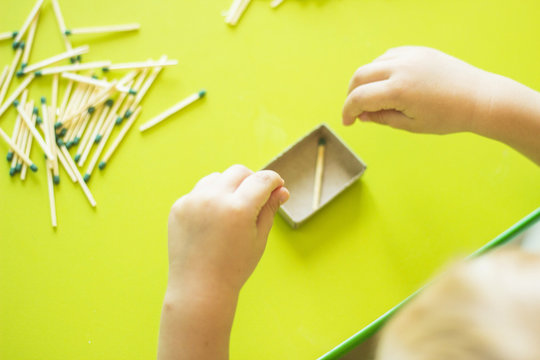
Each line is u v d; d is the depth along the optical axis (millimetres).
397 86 560
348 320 584
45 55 707
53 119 667
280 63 693
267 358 573
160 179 646
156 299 599
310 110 671
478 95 560
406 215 620
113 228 626
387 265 602
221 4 723
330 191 627
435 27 704
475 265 322
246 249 474
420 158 642
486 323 284
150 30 712
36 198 642
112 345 585
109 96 679
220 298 467
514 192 623
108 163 654
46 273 612
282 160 626
